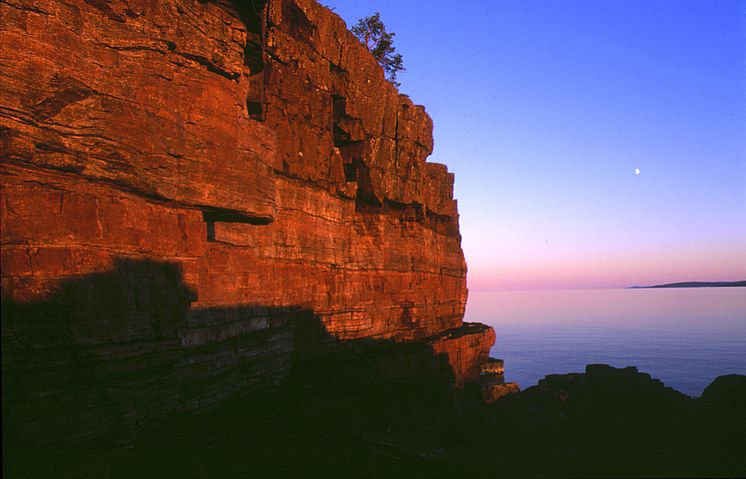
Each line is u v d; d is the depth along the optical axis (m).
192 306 20.81
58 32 14.57
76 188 15.22
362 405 28.36
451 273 65.75
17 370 13.74
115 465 14.91
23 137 13.67
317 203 37.19
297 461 18.36
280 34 32.81
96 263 15.43
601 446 29.36
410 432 25.58
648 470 23.91
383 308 47.41
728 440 27.62
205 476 15.87
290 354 30.41
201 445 18.02
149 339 17.33
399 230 52.28
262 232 29.50
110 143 16.06
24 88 13.69
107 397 15.34
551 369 127.50
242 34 22.23
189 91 19.56
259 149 23.77
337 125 42.03
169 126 18.41
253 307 25.83
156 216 18.09
